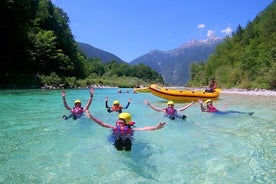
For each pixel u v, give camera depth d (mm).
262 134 7812
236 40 61375
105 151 5906
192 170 4910
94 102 16750
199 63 88000
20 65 36312
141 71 114938
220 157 5637
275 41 45906
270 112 12711
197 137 7328
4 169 4832
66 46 49531
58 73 43188
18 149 5992
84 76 53719
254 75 40125
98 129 8039
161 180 4469
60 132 7617
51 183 4281
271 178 4555
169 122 9492
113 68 110188
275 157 5656
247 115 11430
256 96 25859
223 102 18391
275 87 34312
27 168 4895
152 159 5461
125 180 4441
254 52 46938
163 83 122625
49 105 13820
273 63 36906
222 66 54062
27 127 8203
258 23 62312
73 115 9594
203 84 67438
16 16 35031
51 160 5320
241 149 6234
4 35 34406
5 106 13055
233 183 4363
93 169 4887
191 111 12594
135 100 18875
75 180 4410
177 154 5797
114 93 27703
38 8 45344
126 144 5871
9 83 31609
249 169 4961
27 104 14133
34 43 38375
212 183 4359
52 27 47875
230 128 8648
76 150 5965
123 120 6398
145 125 8992
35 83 34312
